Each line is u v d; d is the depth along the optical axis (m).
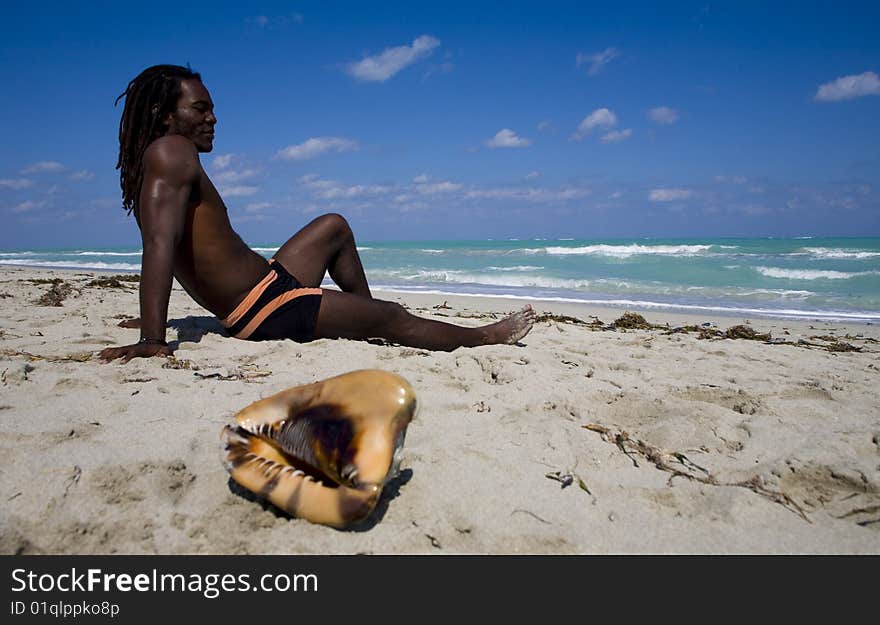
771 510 2.41
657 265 19.28
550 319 8.02
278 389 3.37
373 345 4.56
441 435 2.94
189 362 3.87
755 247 23.56
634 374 4.41
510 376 3.95
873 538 2.26
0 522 2.04
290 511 2.13
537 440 2.94
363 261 24.78
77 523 2.07
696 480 2.62
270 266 4.61
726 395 3.74
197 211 4.14
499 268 19.89
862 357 5.84
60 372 3.58
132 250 48.06
